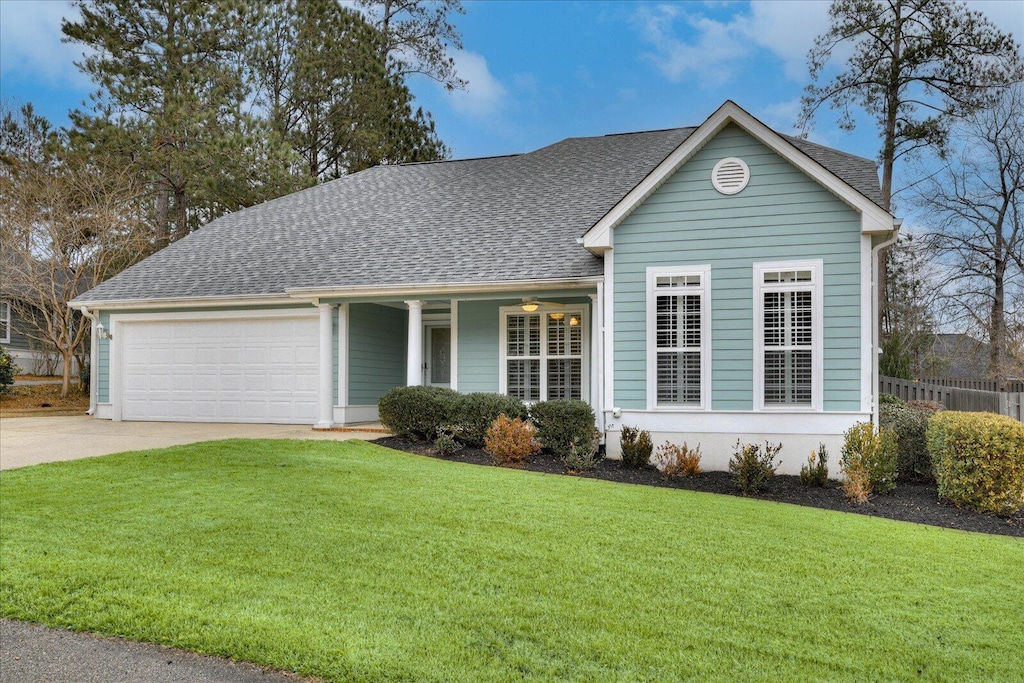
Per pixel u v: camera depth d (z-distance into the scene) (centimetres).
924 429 1061
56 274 2395
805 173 1086
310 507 744
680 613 488
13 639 440
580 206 1573
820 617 489
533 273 1315
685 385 1130
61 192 2375
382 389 1645
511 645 434
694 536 677
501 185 1792
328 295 1442
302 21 2930
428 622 463
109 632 448
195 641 431
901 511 864
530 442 1116
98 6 2606
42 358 2689
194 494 796
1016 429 841
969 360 2525
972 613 505
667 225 1145
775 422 1090
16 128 2900
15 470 927
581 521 718
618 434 1154
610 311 1167
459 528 680
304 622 458
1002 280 2422
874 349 1133
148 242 2541
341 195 1980
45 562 564
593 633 452
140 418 1669
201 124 2550
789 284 1092
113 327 1684
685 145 1118
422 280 1384
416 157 3294
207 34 2686
